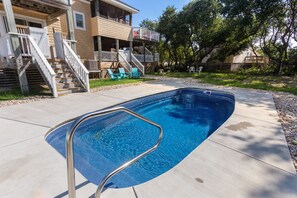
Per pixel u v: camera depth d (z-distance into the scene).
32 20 8.05
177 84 9.17
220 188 1.62
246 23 12.55
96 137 3.67
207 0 15.04
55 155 2.18
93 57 12.02
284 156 2.20
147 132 3.97
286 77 11.88
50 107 4.51
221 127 3.18
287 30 12.51
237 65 18.16
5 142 2.54
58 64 7.02
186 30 17.33
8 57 6.23
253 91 6.95
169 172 1.85
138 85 8.64
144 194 1.52
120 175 2.32
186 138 3.69
